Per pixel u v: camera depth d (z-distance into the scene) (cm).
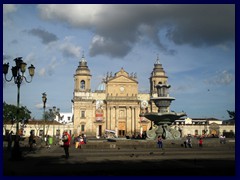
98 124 11850
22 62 2330
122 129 11919
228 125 12475
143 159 2214
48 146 4119
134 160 2145
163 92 4506
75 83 12112
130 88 12100
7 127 9875
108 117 11875
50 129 11888
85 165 1867
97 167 1764
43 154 2781
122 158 2297
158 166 1805
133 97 12038
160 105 4400
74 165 1875
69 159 2261
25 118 8931
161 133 4219
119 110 12031
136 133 11769
